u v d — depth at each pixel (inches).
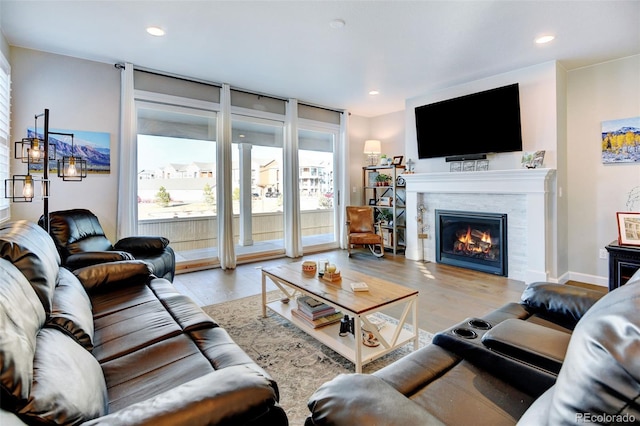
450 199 182.9
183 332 63.3
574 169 152.9
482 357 48.7
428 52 135.9
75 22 112.1
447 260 185.0
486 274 164.4
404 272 170.1
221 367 50.6
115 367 51.4
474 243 174.1
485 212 166.9
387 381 44.9
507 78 158.6
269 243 208.5
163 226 168.4
